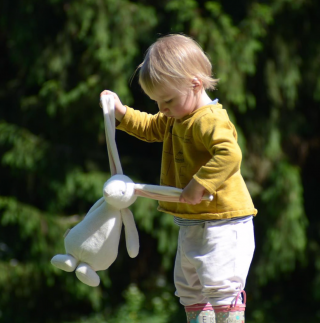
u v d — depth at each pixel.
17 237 23.69
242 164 23.89
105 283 24.12
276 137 24.23
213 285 8.31
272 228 23.81
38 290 24.55
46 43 23.42
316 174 26.98
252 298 25.92
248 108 24.12
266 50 23.67
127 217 8.51
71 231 8.43
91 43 22.75
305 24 23.92
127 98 22.25
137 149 26.06
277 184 23.53
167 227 23.70
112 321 24.45
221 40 22.48
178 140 8.66
